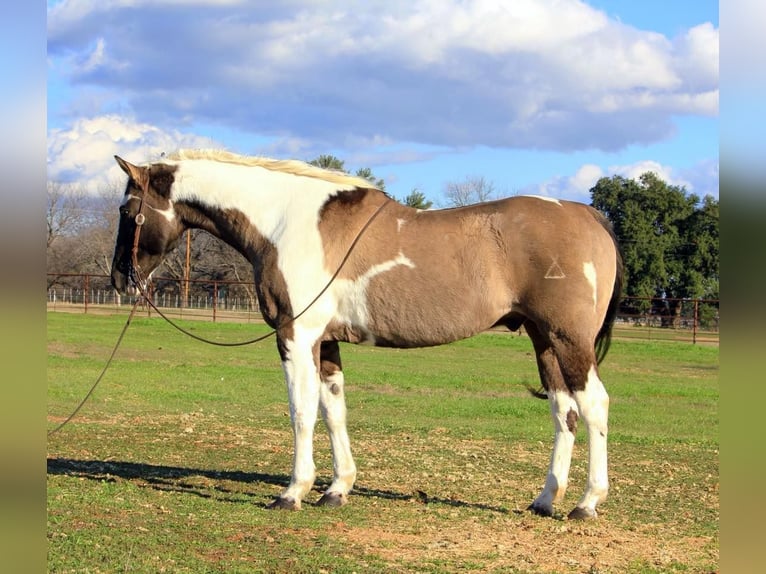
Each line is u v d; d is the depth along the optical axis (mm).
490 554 5988
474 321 7082
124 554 5656
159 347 26562
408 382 19797
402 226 7262
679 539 6621
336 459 7605
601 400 6934
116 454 10031
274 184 7707
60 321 33531
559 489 7332
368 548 6059
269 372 21203
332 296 7285
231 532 6375
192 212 7965
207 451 10438
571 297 6836
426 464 9805
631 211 53844
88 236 65000
